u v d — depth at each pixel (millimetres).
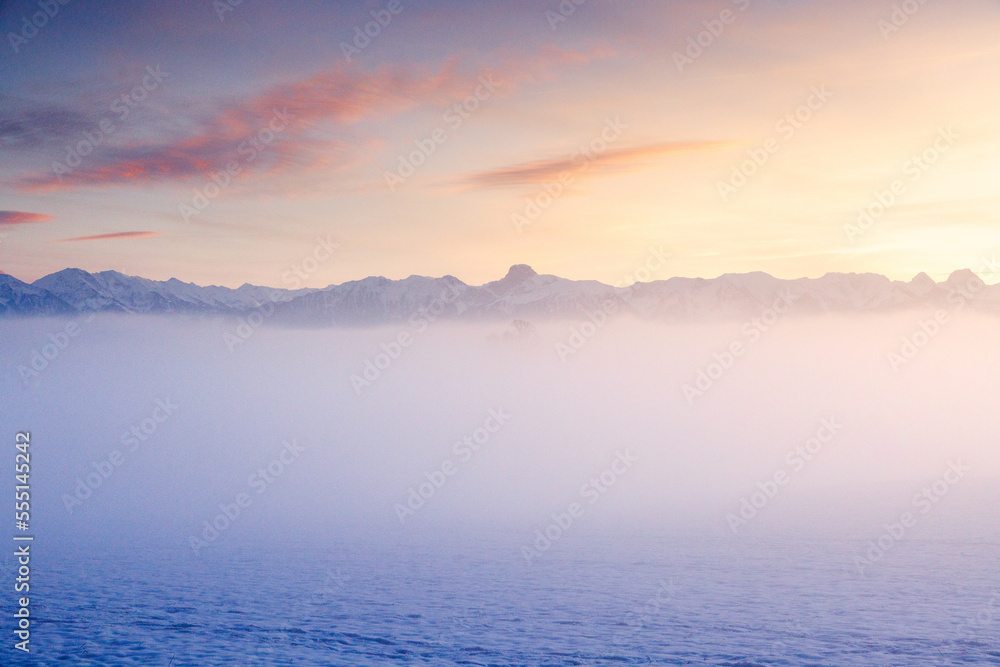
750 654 22391
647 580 36250
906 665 20906
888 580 33281
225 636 24859
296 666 21250
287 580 37844
